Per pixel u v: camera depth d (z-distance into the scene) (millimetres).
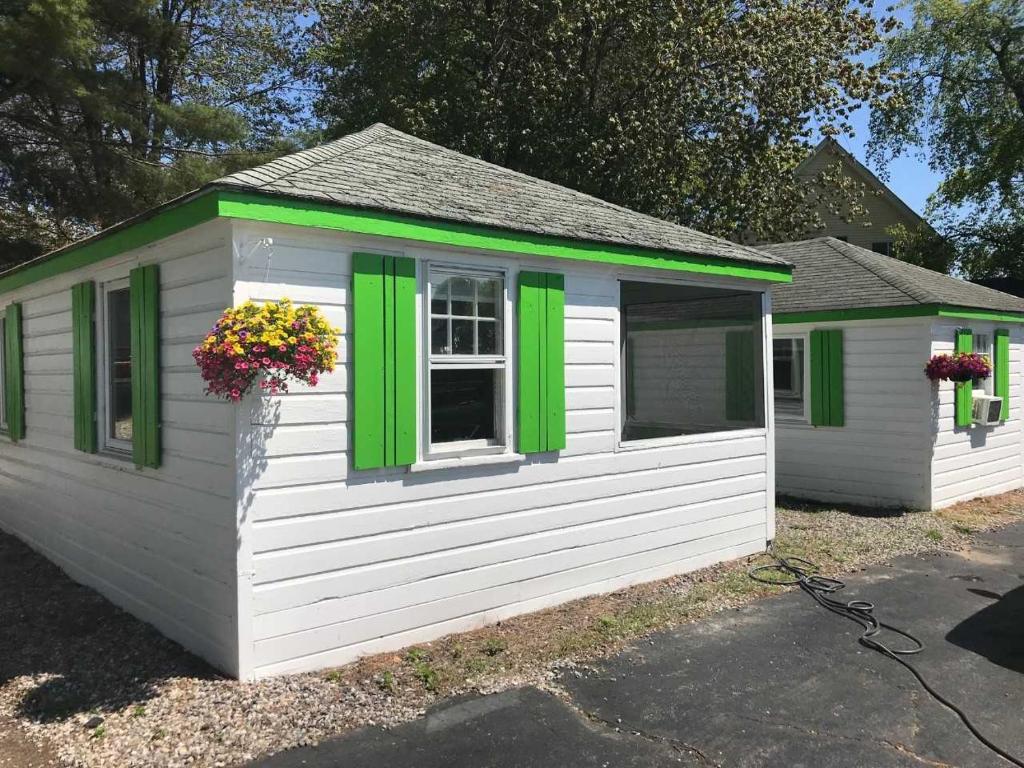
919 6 22469
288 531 4230
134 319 4977
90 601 5676
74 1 10977
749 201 16984
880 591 6238
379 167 5539
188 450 4535
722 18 15625
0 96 11805
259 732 3684
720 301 7762
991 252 23453
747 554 7219
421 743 3639
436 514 4863
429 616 4855
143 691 4098
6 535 7812
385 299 4543
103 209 13000
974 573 6828
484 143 16609
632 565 6148
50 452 6703
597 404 5863
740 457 7133
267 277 4133
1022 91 21594
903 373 9539
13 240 13148
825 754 3605
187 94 18828
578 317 5715
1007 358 11086
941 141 23312
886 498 9734
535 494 5441
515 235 5113
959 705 4145
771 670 4578
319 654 4359
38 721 3863
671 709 4043
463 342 5062
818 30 16312
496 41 17000
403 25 17281
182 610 4680
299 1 20094
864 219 25562
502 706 4035
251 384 3961
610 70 17125
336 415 4387
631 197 16812
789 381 10672
